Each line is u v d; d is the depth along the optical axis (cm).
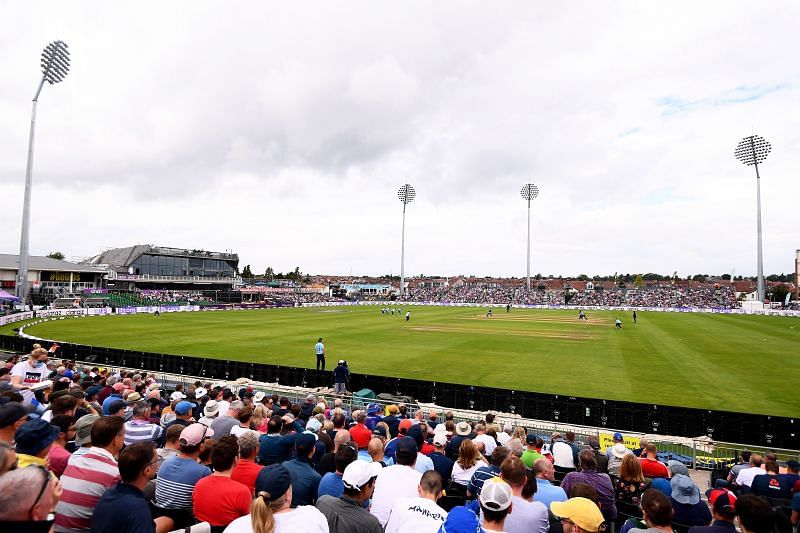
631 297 11300
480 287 13912
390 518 420
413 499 425
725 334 4062
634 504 666
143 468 363
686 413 1399
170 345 3064
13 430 445
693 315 7144
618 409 1465
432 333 3981
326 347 3072
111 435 439
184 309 7394
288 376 1978
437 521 405
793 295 11562
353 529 397
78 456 433
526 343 3347
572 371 2305
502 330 4306
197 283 11112
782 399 1802
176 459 495
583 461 653
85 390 1051
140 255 10300
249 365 2039
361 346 3134
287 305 9369
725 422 1361
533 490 492
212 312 6938
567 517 406
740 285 14575
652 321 5650
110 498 354
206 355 2698
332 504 420
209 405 896
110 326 4297
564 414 1521
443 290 13475
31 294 7119
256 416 908
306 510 370
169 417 881
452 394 1673
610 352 2934
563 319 5944
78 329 3994
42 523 267
